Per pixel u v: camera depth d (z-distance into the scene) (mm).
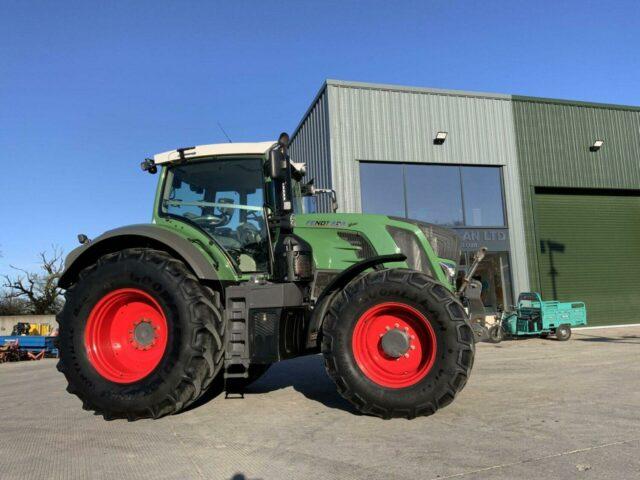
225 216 4816
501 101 14336
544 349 9469
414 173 13453
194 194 4926
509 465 2830
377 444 3295
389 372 3998
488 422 3766
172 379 3977
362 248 4891
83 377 4207
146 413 4055
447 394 3715
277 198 4738
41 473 2965
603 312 14977
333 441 3391
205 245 4645
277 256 4633
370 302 3969
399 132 13266
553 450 3076
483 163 13922
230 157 4863
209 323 4059
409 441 3330
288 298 4176
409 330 3986
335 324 4023
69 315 4344
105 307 4332
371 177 13102
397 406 3803
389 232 4914
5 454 3346
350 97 12969
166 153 5004
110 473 2939
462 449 3137
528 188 14289
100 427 3984
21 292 35875
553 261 14664
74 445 3516
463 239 13609
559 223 14914
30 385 7422
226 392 5012
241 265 4695
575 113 14992
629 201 15711
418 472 2770
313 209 6211
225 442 3463
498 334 10953
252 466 2969
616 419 3816
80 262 4664
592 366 6848
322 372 6828
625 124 15461
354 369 3934
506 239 13961
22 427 4109
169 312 4070
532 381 5652
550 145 14625
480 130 14000
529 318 11523
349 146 12820
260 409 4449
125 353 4363
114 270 4262
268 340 4086
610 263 15250
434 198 13539
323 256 4910
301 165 5629
